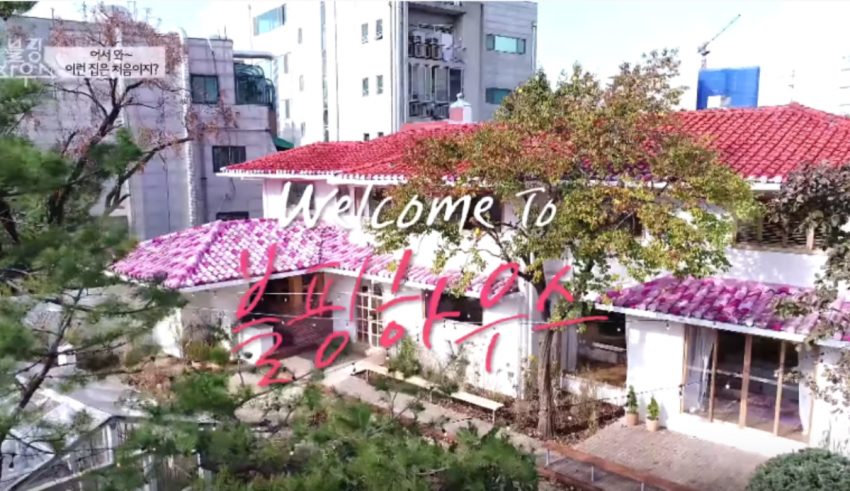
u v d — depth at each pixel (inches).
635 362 481.4
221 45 1047.6
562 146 398.9
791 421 426.9
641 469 415.2
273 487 248.4
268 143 1098.7
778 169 412.5
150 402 317.1
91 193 320.8
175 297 307.9
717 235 365.7
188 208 1015.6
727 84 702.5
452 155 433.4
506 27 1422.2
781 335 382.3
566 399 518.3
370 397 527.5
